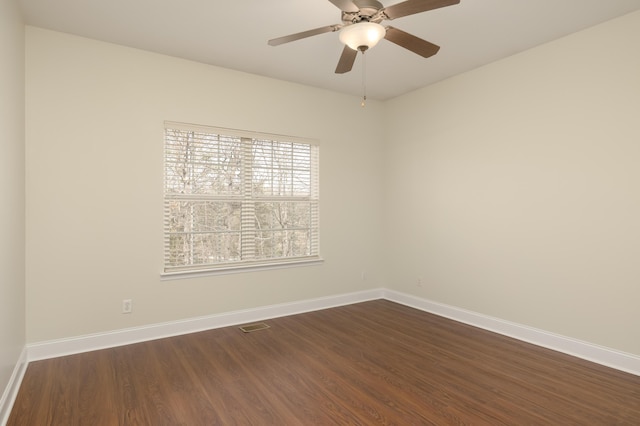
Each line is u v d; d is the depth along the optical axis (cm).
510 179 348
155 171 339
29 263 287
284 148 420
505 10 265
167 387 245
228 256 383
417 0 193
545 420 208
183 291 354
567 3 256
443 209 414
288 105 415
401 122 467
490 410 218
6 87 218
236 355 300
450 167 405
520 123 339
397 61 359
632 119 269
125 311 325
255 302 395
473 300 382
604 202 284
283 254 419
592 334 291
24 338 277
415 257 449
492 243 364
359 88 441
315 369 274
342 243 459
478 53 340
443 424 203
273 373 267
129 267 327
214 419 208
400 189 469
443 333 356
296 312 422
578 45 298
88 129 310
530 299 332
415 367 278
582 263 297
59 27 291
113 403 225
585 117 294
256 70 382
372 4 202
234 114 380
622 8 263
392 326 378
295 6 260
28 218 286
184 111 352
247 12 268
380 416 211
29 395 234
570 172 304
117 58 321
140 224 332
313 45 323
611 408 221
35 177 289
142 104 333
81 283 307
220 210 380
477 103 377
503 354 304
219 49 331
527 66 333
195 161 364
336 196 454
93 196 312
